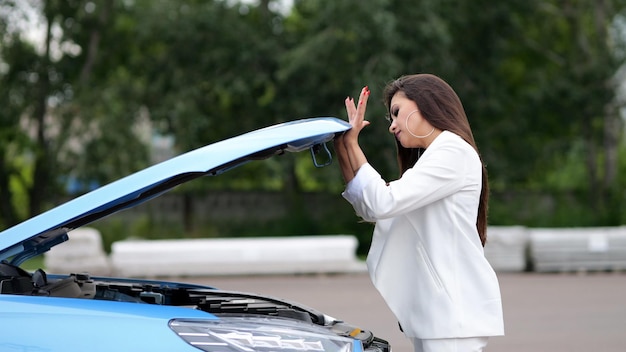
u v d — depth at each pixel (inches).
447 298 133.5
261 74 924.6
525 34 1097.4
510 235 647.8
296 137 135.2
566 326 384.2
